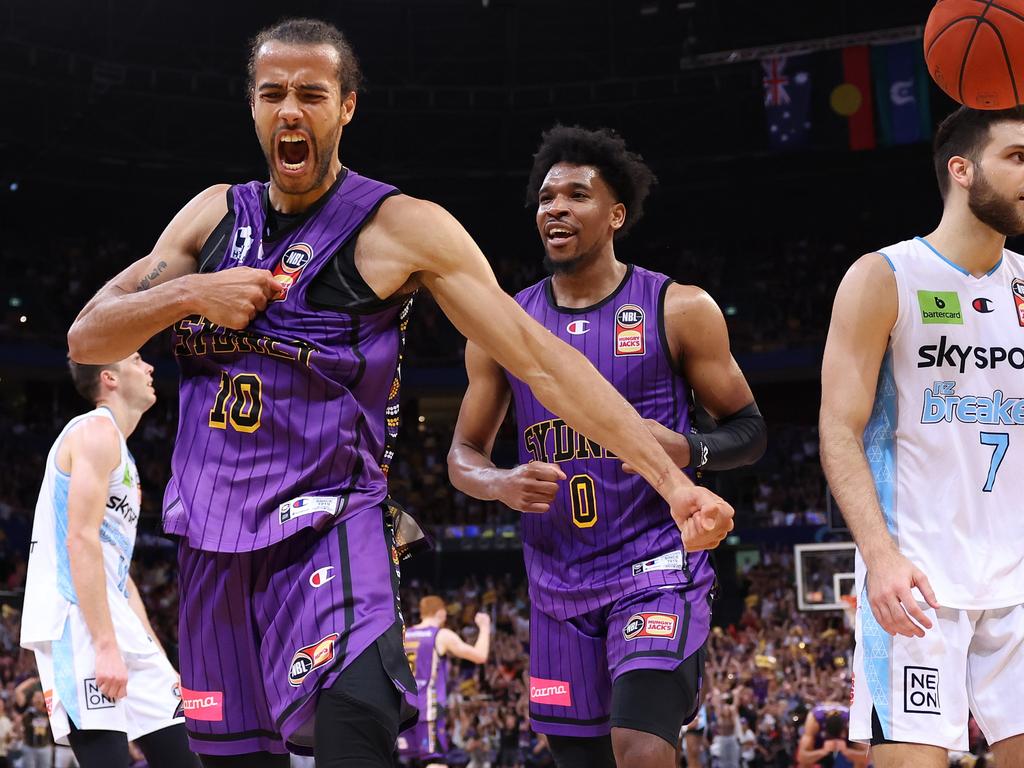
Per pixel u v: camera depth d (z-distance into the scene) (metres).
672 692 3.28
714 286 29.33
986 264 2.97
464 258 2.38
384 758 2.18
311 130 2.36
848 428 2.86
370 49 27.64
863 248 29.17
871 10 26.02
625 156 3.81
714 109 27.62
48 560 3.76
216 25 26.22
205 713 2.40
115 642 3.54
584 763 3.59
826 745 7.36
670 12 26.84
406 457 28.20
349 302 2.38
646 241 30.52
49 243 28.03
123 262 28.78
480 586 24.16
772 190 29.14
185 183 27.83
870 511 2.76
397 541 2.54
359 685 2.17
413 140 28.47
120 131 26.48
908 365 2.94
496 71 28.09
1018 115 2.93
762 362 27.16
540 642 3.63
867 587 2.86
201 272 2.48
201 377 2.45
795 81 22.83
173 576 23.98
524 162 28.77
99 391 3.94
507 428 27.58
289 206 2.47
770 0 26.58
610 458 3.56
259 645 2.35
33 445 25.45
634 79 27.30
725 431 3.68
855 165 27.98
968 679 2.85
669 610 3.37
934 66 3.06
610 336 3.71
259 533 2.31
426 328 28.97
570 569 3.58
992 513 2.86
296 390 2.36
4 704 14.29
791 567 23.12
